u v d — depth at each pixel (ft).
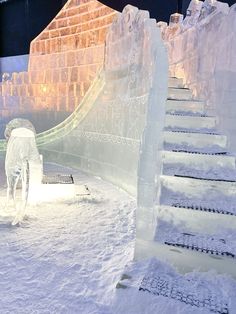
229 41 14.10
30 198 17.40
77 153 29.96
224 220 9.78
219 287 8.15
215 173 11.35
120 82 22.45
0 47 37.93
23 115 36.73
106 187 22.41
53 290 8.80
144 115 18.22
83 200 18.43
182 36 20.94
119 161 22.39
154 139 10.32
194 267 8.98
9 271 9.84
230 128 13.98
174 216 10.20
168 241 9.15
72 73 30.55
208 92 16.49
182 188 11.16
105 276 9.52
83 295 8.56
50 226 13.99
